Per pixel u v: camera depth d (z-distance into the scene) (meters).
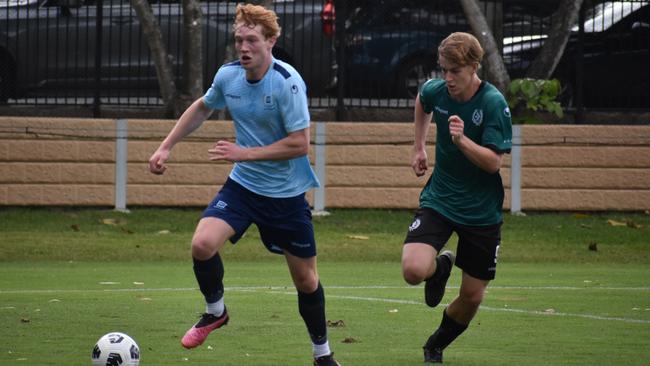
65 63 54.66
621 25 57.22
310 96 55.78
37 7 54.38
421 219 20.41
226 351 21.94
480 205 20.16
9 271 39.19
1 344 22.52
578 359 21.22
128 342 18.50
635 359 21.27
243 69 19.42
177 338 23.56
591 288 34.97
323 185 51.97
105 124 51.22
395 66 55.72
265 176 19.22
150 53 55.31
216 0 56.31
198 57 53.94
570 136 52.97
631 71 57.06
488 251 20.28
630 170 53.22
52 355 21.16
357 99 55.81
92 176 51.22
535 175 53.03
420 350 22.41
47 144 50.84
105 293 32.22
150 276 37.75
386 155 52.06
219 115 53.94
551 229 50.47
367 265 42.91
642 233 50.31
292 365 20.34
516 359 21.28
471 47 19.61
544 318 27.45
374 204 52.19
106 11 55.66
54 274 38.22
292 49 55.22
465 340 23.77
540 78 56.56
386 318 27.33
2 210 50.62
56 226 48.72
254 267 41.31
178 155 51.53
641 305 30.36
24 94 54.78
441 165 20.39
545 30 58.91
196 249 18.88
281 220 19.30
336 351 22.22
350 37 55.53
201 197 51.62
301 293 19.48
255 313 27.81
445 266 20.67
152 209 51.56
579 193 53.12
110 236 47.56
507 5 59.31
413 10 55.78
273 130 19.34
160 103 55.91
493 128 19.75
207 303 19.42
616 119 57.06
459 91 19.73
